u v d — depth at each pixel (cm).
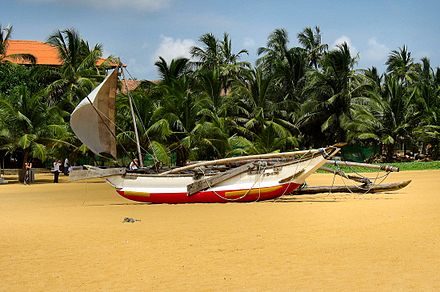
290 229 1304
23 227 1398
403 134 5197
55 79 4934
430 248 1053
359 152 5328
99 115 2195
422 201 1864
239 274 891
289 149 4625
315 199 2019
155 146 3419
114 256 1034
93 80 4622
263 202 1945
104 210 1802
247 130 4469
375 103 5109
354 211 1609
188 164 2219
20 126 3694
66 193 2709
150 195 1988
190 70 5416
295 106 5034
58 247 1123
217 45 6047
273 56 5956
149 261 990
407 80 7031
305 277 863
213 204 1911
